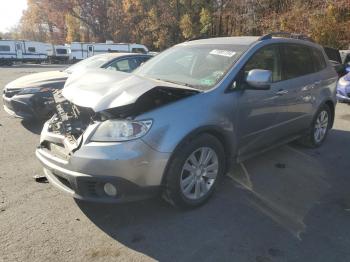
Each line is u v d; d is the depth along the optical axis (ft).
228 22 122.52
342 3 73.15
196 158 12.42
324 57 20.11
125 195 11.00
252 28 97.04
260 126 14.96
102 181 10.73
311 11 79.51
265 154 18.66
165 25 169.78
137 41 194.49
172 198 11.85
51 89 24.21
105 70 14.10
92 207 12.67
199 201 12.71
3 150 18.90
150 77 14.85
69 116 12.66
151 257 10.11
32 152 18.67
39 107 23.67
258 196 13.83
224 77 13.38
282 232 11.40
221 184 14.80
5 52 146.30
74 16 229.04
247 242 10.85
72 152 11.12
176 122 11.37
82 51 159.33
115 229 11.41
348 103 34.76
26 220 11.76
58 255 10.07
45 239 10.78
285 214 12.53
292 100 16.66
